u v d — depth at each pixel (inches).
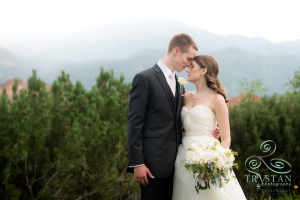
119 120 256.8
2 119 215.2
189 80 161.8
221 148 144.3
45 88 241.3
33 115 216.2
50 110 231.8
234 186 153.1
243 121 292.5
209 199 148.9
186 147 152.9
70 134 210.2
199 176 141.4
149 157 147.4
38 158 218.2
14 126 210.2
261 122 293.7
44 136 213.8
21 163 214.4
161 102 150.0
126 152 250.2
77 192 242.2
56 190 223.9
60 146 222.8
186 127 157.6
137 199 247.3
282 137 286.0
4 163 210.4
